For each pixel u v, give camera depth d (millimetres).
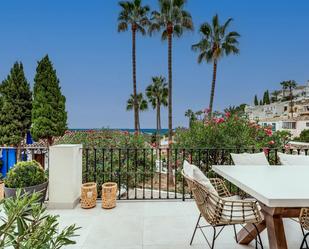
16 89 11812
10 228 1091
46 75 12203
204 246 2512
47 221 1164
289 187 1937
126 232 2848
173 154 5703
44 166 6797
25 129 11992
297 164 3283
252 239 2480
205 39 16766
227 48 16562
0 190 3699
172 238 2697
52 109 12156
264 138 5305
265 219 2139
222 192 2854
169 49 14133
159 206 3762
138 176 5543
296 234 2775
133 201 4008
